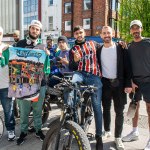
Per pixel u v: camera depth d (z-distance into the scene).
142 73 4.06
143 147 4.27
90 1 28.52
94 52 4.15
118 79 4.12
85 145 2.93
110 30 4.10
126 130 5.07
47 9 31.88
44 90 4.39
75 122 3.36
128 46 4.23
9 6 6.83
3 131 4.59
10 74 4.13
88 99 4.00
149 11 25.55
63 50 5.97
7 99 4.40
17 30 6.68
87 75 4.05
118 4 29.64
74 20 29.75
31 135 4.80
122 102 4.22
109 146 4.30
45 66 4.27
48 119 5.64
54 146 3.26
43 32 31.94
